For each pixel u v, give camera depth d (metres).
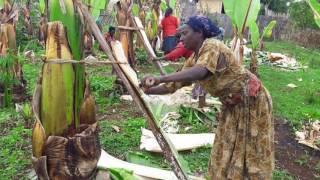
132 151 4.76
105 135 5.35
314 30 20.73
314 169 4.83
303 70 12.56
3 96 6.38
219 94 3.13
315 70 12.81
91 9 3.12
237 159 3.18
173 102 6.42
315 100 8.12
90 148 2.91
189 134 5.42
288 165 4.90
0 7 6.21
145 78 2.72
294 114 7.06
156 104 4.42
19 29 12.31
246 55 13.28
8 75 6.28
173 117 6.09
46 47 2.75
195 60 3.12
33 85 7.52
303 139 5.77
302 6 20.00
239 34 5.71
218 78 3.01
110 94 7.18
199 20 3.03
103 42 2.69
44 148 2.80
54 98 2.79
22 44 11.93
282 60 13.91
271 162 3.26
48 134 2.82
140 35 3.58
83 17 2.77
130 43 6.76
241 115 3.14
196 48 3.08
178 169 2.79
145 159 4.46
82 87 2.93
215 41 2.94
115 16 6.38
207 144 5.11
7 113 6.00
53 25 2.71
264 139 3.18
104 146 4.96
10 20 6.29
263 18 23.31
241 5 5.52
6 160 4.43
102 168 3.81
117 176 3.72
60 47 2.73
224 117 3.24
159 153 4.84
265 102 3.17
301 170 4.79
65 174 2.83
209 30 3.03
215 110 6.47
